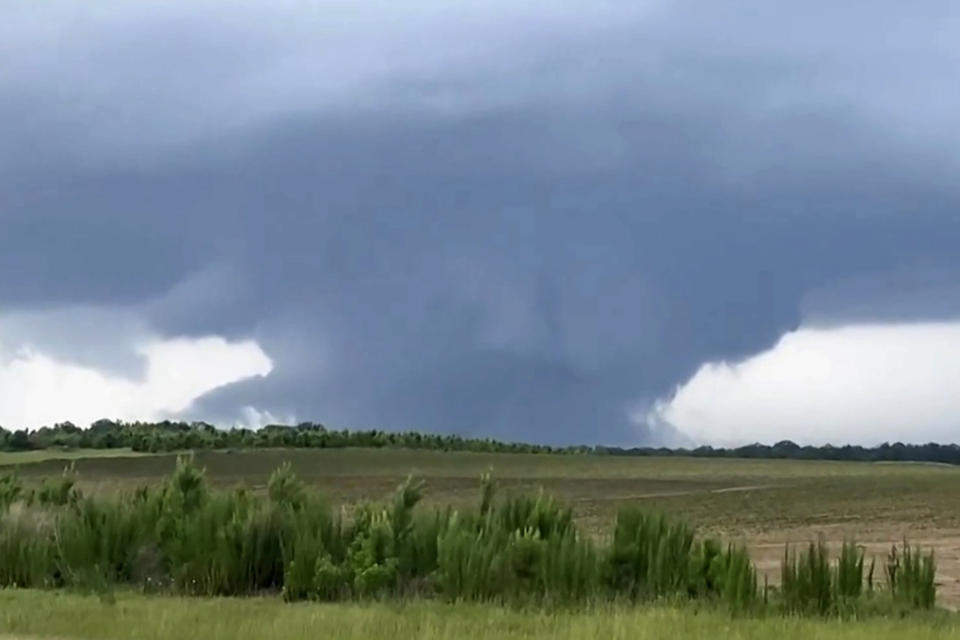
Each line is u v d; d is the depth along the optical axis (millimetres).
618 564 22906
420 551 24125
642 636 17031
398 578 23328
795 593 21125
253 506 25734
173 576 24578
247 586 24156
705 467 108688
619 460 124625
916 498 51312
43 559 25203
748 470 100500
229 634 17234
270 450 117250
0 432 122188
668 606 20359
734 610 20016
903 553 24922
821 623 18766
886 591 22453
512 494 26438
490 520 24484
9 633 17438
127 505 26750
